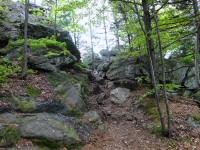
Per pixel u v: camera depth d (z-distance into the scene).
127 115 16.28
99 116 15.12
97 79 22.16
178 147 12.48
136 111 16.91
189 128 13.97
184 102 17.77
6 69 15.49
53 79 16.47
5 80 14.77
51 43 19.31
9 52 17.78
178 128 13.83
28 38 20.38
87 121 14.23
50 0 21.45
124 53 22.77
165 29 13.86
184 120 14.69
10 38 19.31
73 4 14.42
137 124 15.09
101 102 18.34
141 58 21.67
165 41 15.30
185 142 12.85
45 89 15.14
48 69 17.11
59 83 16.16
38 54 17.88
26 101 13.53
